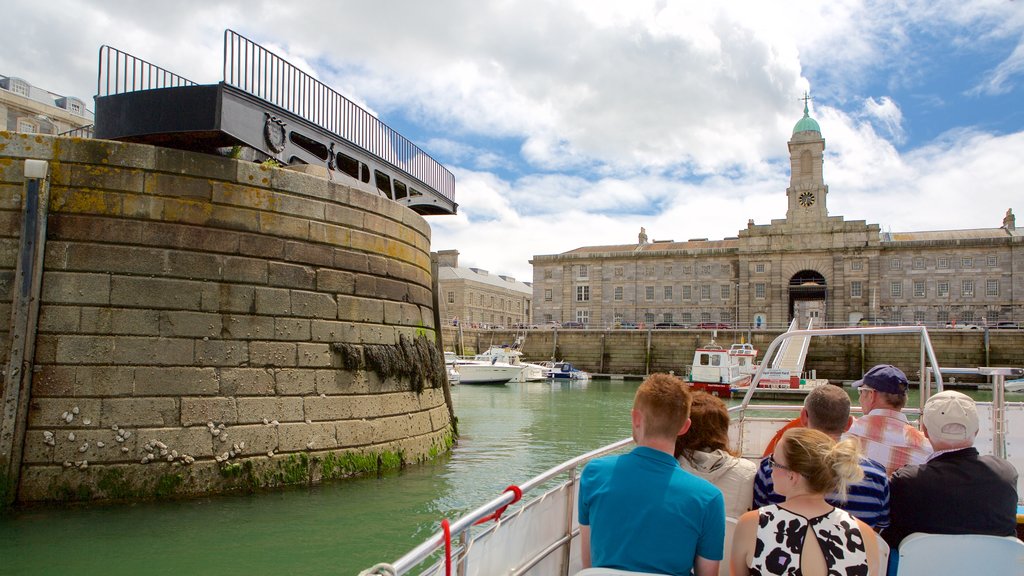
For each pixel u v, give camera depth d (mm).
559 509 4914
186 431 10305
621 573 3176
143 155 10422
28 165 9688
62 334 9828
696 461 4410
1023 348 51312
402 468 13281
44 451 9602
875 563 3262
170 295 10406
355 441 12211
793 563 3205
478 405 33906
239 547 8844
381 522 10156
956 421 4074
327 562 8508
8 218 9820
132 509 9773
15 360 9523
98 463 9773
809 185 70688
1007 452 7434
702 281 74750
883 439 4922
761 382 39312
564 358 64938
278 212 11492
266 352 11148
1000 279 64750
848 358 54875
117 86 11430
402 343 13703
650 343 62281
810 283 74312
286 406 11297
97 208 10133
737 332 60688
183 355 10414
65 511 9484
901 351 53938
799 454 3324
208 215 10797
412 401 14008
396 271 13750
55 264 9906
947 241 66062
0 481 9336
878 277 67750
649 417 3529
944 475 4059
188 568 8117
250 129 11461
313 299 11828
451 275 101438
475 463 15281
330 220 12227
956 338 52844
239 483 10656
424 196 18281
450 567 3332
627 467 3490
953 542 3852
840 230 68938
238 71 11281
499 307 112312
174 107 10906
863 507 3969
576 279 79438
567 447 19250
